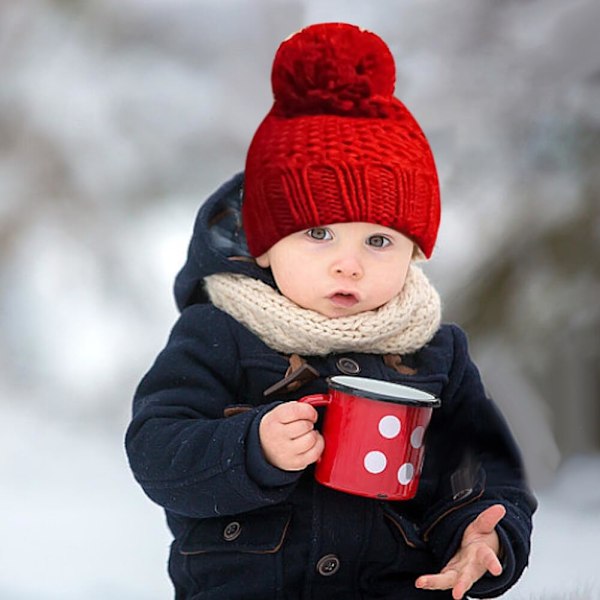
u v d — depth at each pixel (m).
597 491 10.63
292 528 4.41
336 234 4.48
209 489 4.18
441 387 4.80
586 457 11.37
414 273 4.82
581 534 9.15
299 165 4.48
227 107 16.69
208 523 4.48
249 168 4.70
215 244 4.80
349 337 4.49
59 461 12.44
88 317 16.56
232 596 4.38
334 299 4.48
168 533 9.32
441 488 4.84
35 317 16.41
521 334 11.34
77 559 8.36
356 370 4.61
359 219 4.45
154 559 8.47
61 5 17.31
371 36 4.73
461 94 12.18
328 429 4.20
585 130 11.85
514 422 11.10
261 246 4.62
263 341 4.59
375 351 4.69
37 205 16.83
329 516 4.41
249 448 4.09
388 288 4.52
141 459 4.36
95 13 17.25
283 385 4.39
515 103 12.08
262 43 16.41
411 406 4.19
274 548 4.34
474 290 11.55
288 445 4.04
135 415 4.50
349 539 4.43
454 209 12.05
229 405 4.53
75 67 17.23
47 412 15.45
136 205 17.06
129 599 7.38
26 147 16.92
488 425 4.94
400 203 4.50
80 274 16.69
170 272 16.70
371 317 4.52
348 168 4.45
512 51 12.08
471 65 12.22
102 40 17.31
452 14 12.35
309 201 4.45
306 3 15.52
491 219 11.82
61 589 7.54
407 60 12.51
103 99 17.11
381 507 4.49
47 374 15.96
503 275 11.50
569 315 11.27
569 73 11.89
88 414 15.55
